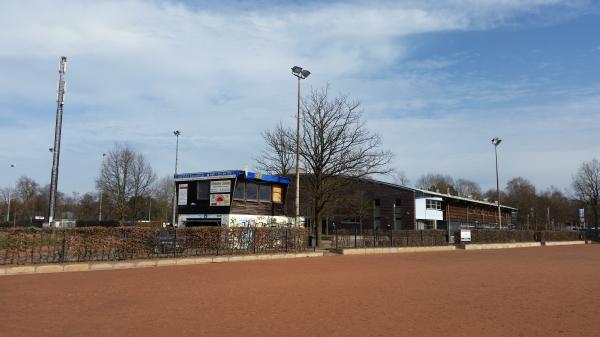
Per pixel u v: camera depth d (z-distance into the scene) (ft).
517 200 361.30
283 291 43.47
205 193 101.30
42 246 59.11
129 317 31.45
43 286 44.50
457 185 402.72
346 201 140.77
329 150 113.50
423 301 38.70
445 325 29.91
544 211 347.36
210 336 26.81
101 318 31.01
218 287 45.65
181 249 73.20
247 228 82.07
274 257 81.25
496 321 31.17
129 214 176.96
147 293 41.45
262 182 105.29
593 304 37.86
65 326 28.60
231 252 79.00
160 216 244.01
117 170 170.09
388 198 217.77
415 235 122.21
